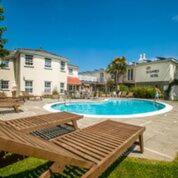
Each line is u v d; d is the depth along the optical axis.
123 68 37.81
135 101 26.36
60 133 7.49
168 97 30.08
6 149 2.42
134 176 4.38
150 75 34.03
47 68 27.45
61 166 3.10
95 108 21.20
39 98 25.41
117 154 4.16
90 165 3.45
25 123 6.64
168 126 9.02
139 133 5.61
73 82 32.47
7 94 25.67
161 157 5.35
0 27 13.38
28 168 4.59
